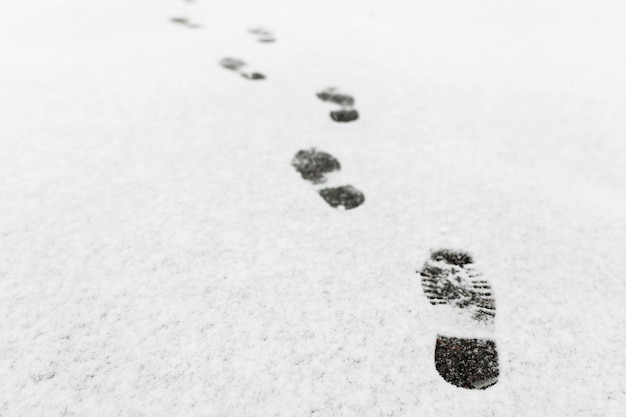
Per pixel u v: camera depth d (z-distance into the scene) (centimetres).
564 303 83
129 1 218
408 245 91
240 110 123
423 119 123
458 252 90
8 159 103
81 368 75
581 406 73
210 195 98
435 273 87
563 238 93
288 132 116
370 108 127
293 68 148
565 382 75
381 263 88
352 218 96
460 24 198
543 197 101
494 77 143
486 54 162
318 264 87
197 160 106
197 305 81
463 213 97
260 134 115
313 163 107
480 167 108
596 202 100
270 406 72
